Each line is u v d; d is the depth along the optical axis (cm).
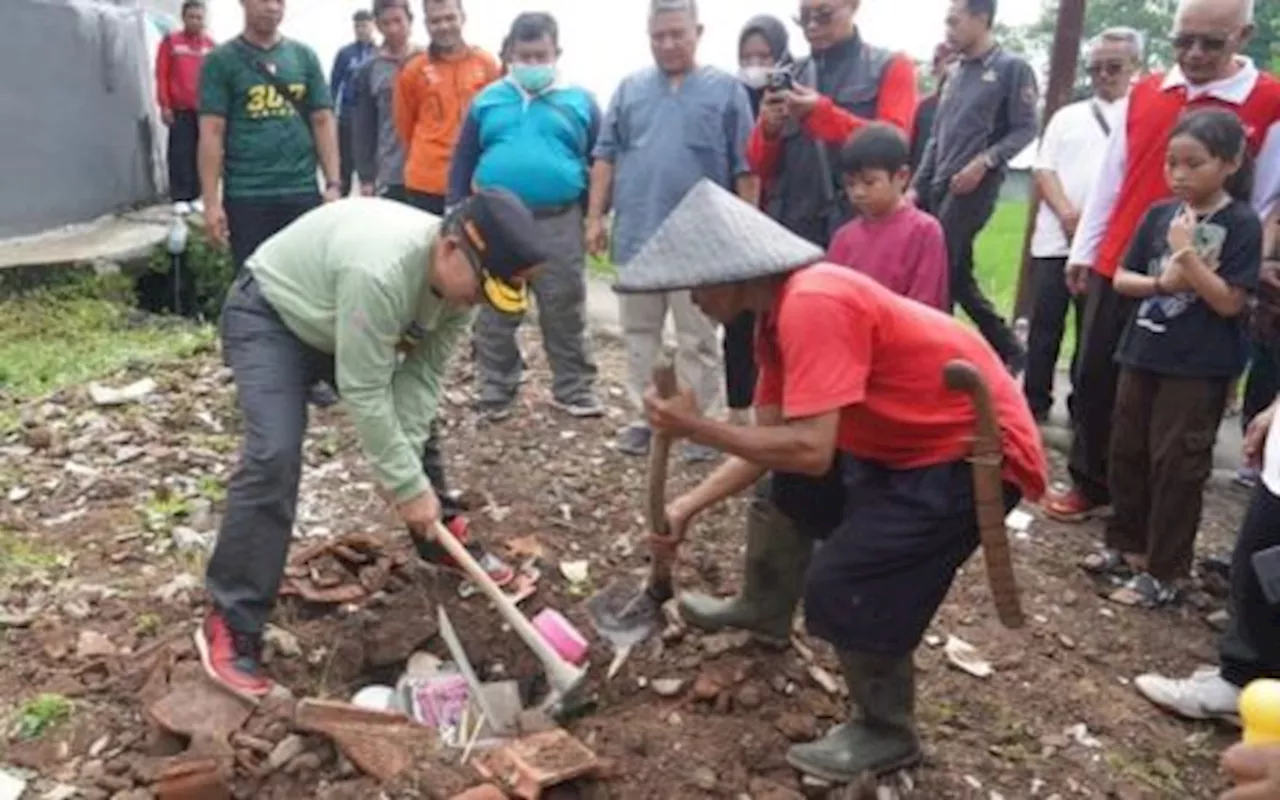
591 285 907
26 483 439
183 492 435
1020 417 264
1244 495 502
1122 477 401
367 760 270
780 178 441
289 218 545
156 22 1077
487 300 273
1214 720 329
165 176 1044
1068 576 410
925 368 256
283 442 289
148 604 347
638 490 444
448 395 535
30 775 277
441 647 331
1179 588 401
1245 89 393
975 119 539
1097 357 430
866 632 264
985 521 254
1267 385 475
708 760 281
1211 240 358
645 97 456
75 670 313
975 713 325
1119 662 360
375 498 430
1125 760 312
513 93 477
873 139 378
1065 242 520
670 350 568
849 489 274
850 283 250
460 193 491
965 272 570
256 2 520
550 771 262
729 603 327
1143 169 409
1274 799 146
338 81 934
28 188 824
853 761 279
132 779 272
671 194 449
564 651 312
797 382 243
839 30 439
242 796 268
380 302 272
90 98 897
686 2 443
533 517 414
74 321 693
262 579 294
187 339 627
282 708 286
